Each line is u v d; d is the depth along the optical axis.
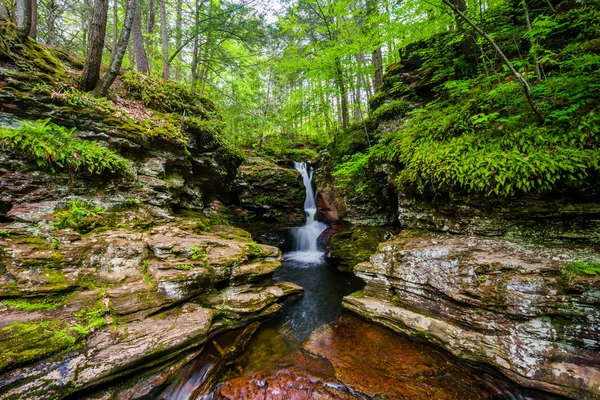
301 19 13.38
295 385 3.95
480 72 7.38
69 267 4.11
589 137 4.34
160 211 6.61
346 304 6.63
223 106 13.60
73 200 4.98
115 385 3.50
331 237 11.76
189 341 4.27
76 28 15.98
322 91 12.20
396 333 5.42
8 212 4.21
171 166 7.53
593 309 3.54
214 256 5.85
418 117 8.19
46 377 3.02
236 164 11.31
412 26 9.22
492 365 4.07
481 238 5.42
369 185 10.65
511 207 5.11
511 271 4.33
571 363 3.54
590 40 5.41
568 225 4.53
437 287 5.10
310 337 5.41
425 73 9.65
